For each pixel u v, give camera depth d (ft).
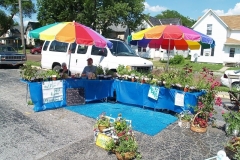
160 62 92.43
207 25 96.22
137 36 20.99
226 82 36.99
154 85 21.90
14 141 14.55
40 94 20.45
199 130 17.39
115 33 128.47
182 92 20.01
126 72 24.48
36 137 15.31
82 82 23.17
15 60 48.42
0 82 33.09
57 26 19.71
